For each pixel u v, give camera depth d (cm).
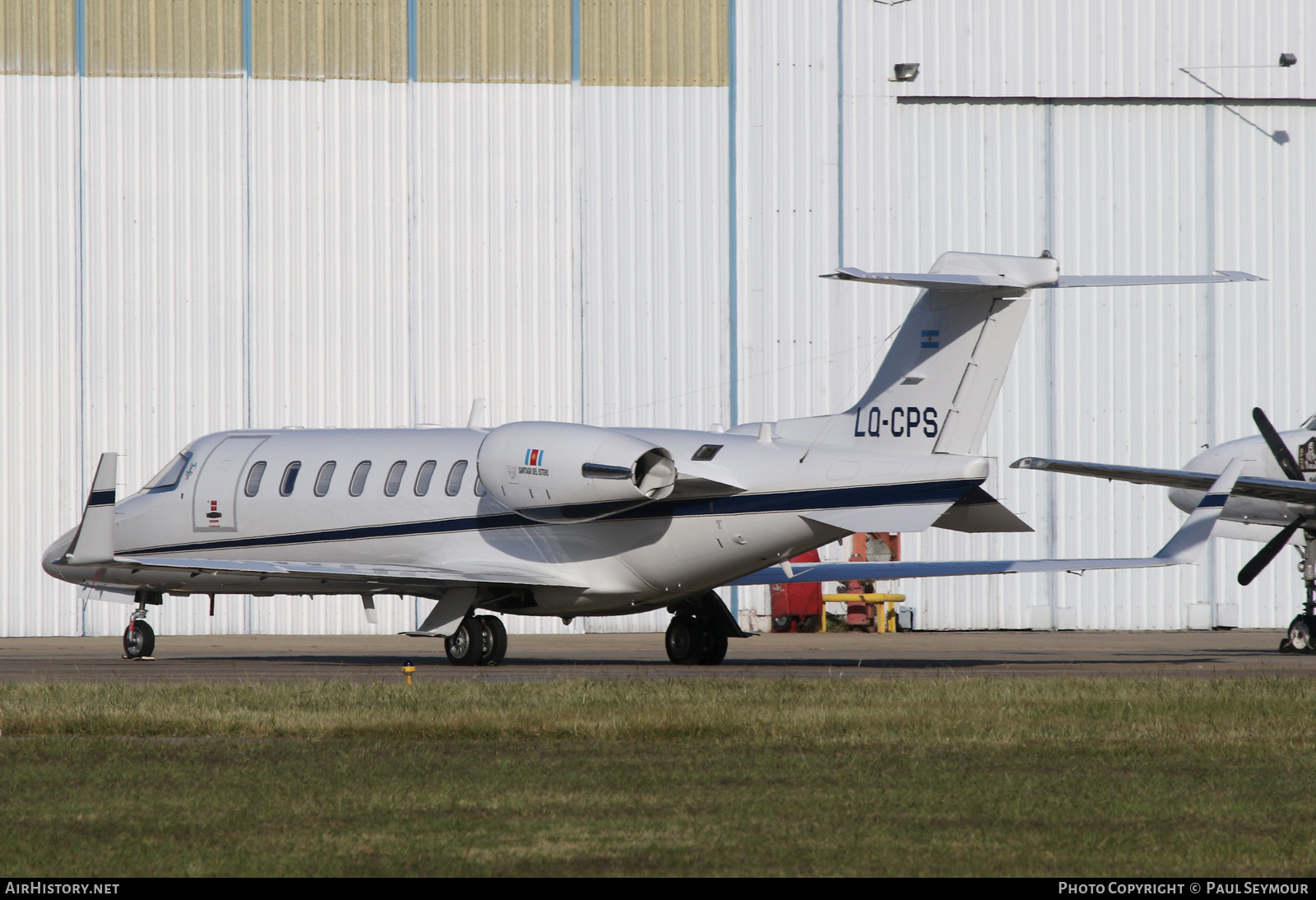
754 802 3147
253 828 2889
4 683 6069
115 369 12238
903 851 2670
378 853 2666
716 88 12588
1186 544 7119
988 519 6975
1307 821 2952
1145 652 9519
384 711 4612
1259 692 5116
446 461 7888
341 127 12425
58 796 3231
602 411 12512
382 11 12450
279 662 8112
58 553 8838
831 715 4472
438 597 7769
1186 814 3028
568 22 12550
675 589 7306
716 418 12544
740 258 12581
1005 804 3130
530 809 3073
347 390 12381
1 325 12175
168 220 12300
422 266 12450
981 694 5066
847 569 7894
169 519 8550
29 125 12231
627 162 12538
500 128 12506
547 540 7450
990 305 6378
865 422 6738
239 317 12325
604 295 12525
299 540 8162
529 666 7600
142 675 6850
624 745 4031
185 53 12344
